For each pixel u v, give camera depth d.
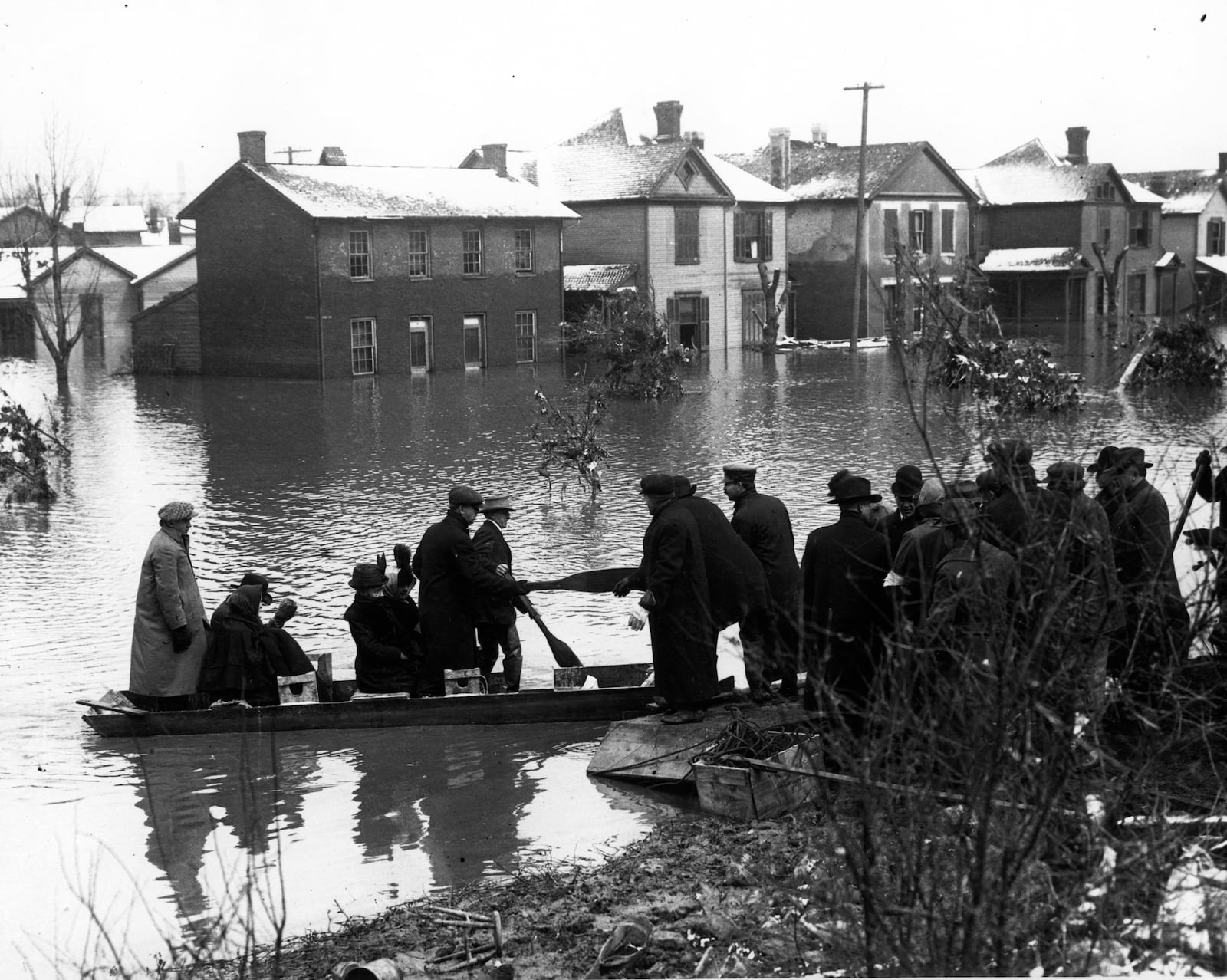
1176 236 115.56
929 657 7.42
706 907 9.82
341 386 63.94
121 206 122.06
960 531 10.27
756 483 32.78
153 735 15.98
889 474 33.72
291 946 10.18
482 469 36.91
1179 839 6.86
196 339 72.25
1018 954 6.46
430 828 12.66
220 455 40.69
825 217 90.19
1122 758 9.32
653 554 14.06
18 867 12.04
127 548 27.30
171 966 9.66
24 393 61.81
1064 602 6.95
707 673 14.07
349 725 15.96
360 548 26.70
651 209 80.00
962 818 6.63
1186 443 36.91
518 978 9.23
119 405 56.19
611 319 61.19
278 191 67.38
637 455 38.78
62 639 20.58
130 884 11.68
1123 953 6.52
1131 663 8.24
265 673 16.55
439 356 72.69
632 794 13.42
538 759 14.61
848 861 6.86
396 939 10.09
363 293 69.31
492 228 74.38
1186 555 18.75
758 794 12.12
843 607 12.50
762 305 87.88
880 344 85.25
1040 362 43.91
